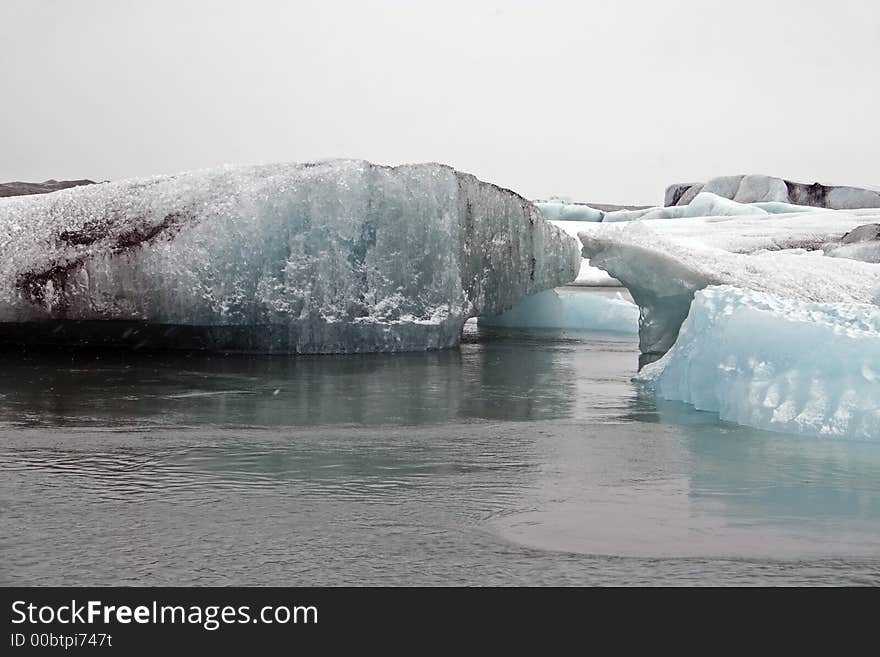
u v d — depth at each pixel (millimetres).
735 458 5699
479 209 11734
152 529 4223
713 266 10164
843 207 46594
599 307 14805
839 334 6684
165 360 9828
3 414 6941
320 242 10289
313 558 3896
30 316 10086
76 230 10164
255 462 5500
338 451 5824
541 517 4457
